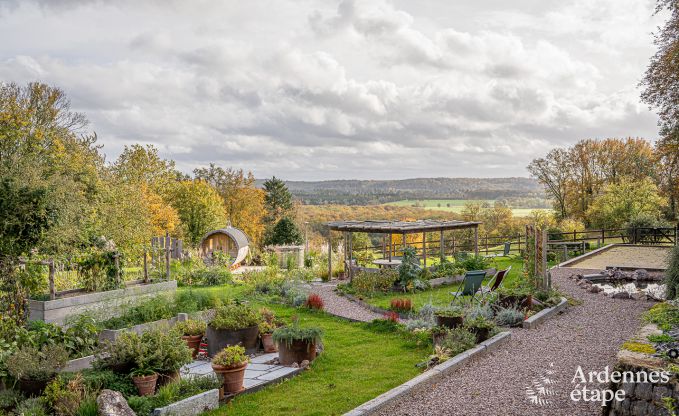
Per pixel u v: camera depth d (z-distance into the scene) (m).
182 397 6.87
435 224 19.67
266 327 10.03
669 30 20.20
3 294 10.68
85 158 27.22
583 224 40.00
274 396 7.33
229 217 49.66
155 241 18.08
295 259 26.97
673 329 7.29
